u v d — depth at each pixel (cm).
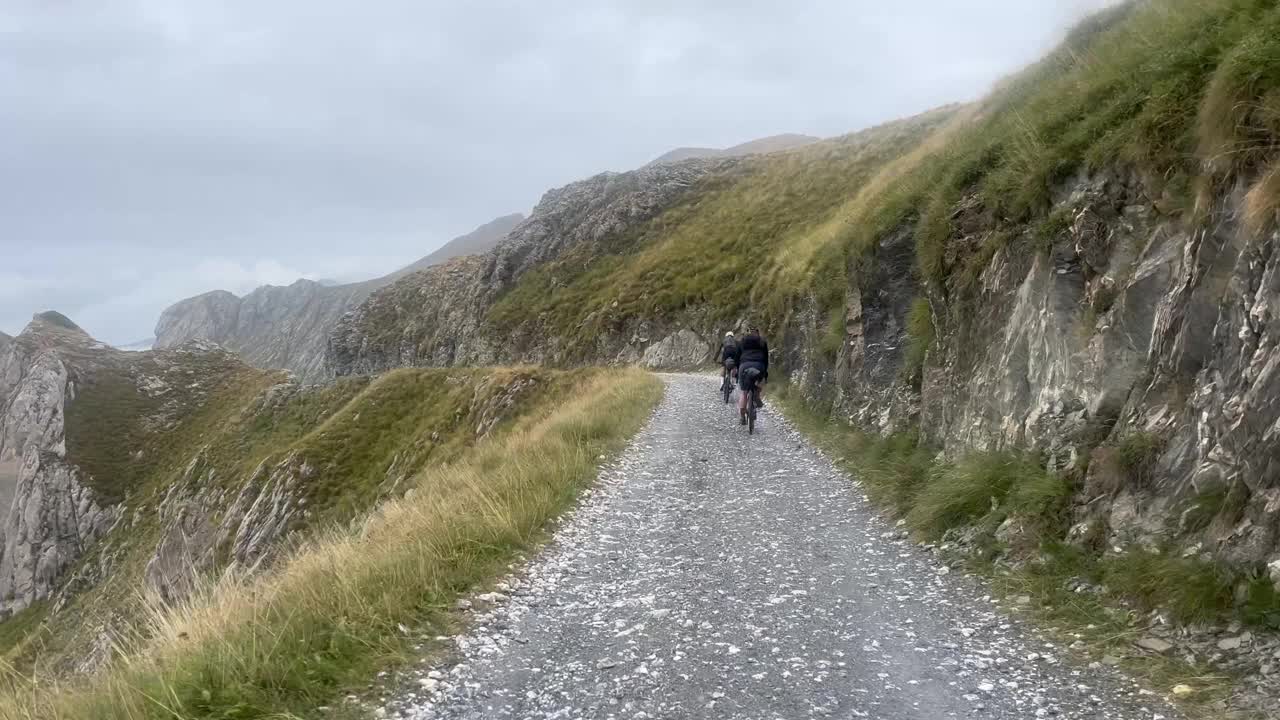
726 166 7425
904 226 1445
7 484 11050
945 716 425
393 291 12275
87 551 8750
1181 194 662
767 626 580
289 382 8831
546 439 1517
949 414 1019
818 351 1934
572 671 507
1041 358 794
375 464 4909
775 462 1293
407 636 556
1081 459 659
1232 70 562
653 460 1341
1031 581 599
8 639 7700
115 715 426
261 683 461
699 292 4516
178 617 554
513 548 808
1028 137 991
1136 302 667
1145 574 512
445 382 5425
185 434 10606
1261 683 396
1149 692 423
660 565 752
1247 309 507
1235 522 472
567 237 8194
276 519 4638
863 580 681
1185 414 555
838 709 440
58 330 15100
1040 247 829
